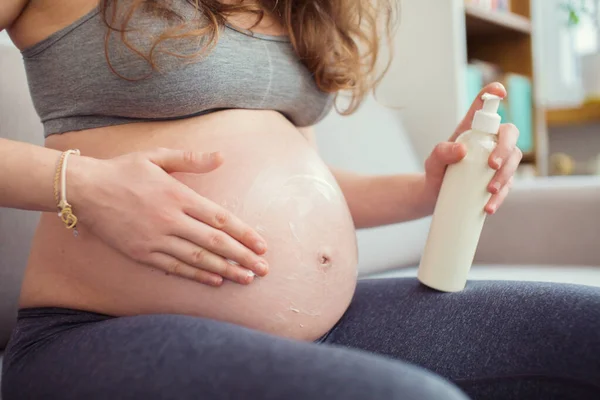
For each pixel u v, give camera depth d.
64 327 0.71
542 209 1.59
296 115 0.92
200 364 0.54
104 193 0.65
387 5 1.10
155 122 0.77
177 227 0.66
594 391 0.71
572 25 3.23
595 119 3.04
